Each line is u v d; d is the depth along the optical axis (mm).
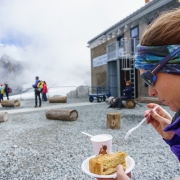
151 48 731
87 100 18344
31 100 21250
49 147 4438
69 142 4785
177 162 3318
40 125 7125
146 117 1269
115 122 6090
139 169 3070
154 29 744
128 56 14461
